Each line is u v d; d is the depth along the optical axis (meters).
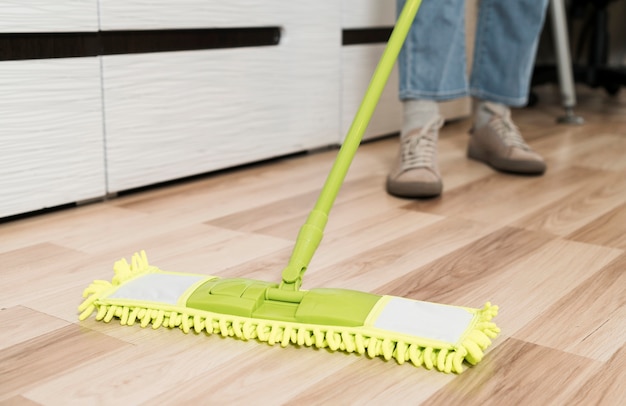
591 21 3.12
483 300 1.00
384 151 2.00
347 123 2.00
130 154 1.46
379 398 0.74
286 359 0.81
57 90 1.30
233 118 1.66
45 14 1.25
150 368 0.79
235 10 1.58
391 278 1.08
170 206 1.44
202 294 0.86
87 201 1.45
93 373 0.78
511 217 1.39
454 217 1.38
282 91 1.77
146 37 1.46
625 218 1.39
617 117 2.58
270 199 1.50
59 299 0.98
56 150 1.33
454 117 2.42
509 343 0.86
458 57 1.58
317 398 0.73
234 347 0.84
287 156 1.91
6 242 1.21
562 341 0.87
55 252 1.17
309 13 1.79
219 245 1.22
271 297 0.86
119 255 1.16
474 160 1.87
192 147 1.58
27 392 0.74
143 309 0.87
